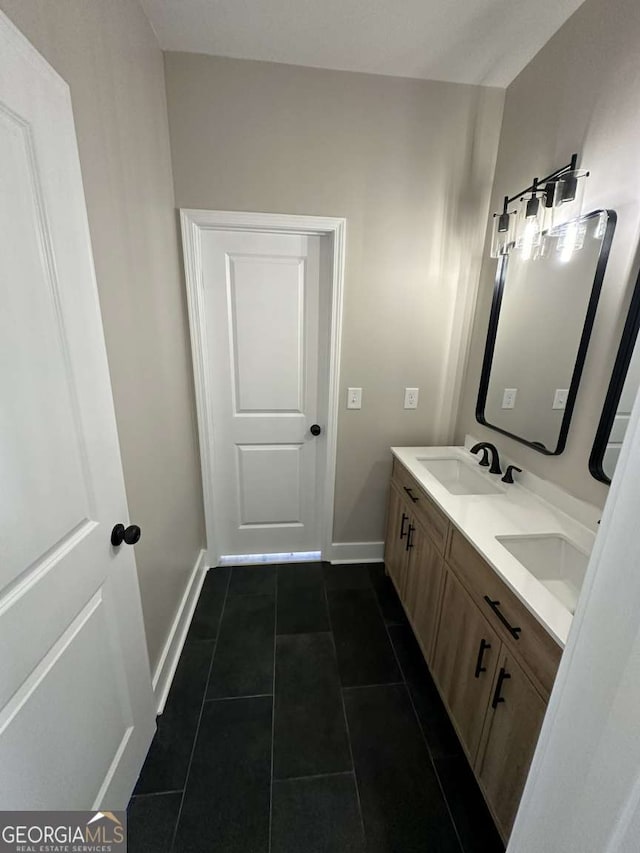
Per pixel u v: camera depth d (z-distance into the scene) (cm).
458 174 174
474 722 113
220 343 192
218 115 157
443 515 138
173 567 163
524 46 142
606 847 42
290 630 177
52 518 74
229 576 215
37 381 69
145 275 131
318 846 102
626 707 40
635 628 40
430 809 111
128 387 116
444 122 168
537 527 124
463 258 185
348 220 174
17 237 64
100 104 100
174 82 152
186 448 184
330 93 160
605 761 43
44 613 71
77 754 83
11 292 63
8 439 63
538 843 55
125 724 107
